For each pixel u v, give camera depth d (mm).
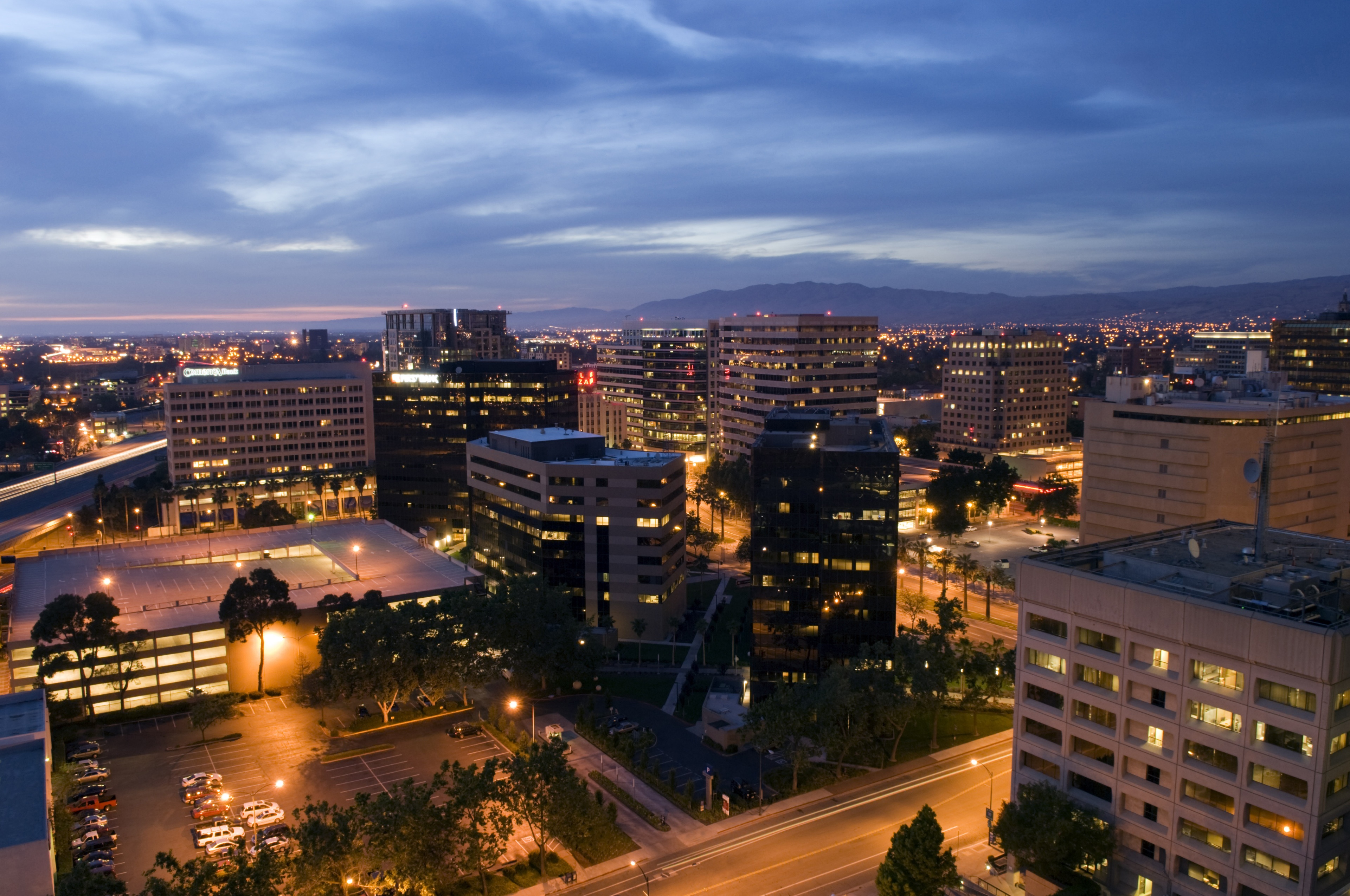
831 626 133625
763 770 120625
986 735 129625
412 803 85562
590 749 126250
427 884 85250
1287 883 71500
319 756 124250
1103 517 162875
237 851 82500
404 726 135000
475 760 122688
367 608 150625
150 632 141500
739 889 92688
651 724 136375
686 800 110062
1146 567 86438
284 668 151375
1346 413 158625
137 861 98000
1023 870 88812
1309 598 75438
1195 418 147375
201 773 118812
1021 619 91938
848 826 105000
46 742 101875
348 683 130125
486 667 137875
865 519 131000
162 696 143750
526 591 146375
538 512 181875
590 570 178500
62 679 138750
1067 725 87562
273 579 145625
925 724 133750
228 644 147000
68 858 96062
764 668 136250
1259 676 72812
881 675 117875
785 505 133000
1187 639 77062
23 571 181625
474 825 89125
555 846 102250
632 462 182500
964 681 141000
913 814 107438
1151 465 154125
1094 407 162875
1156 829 80438
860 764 120875
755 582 134875
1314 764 69312
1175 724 78562
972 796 111875
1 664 159250
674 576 185125
